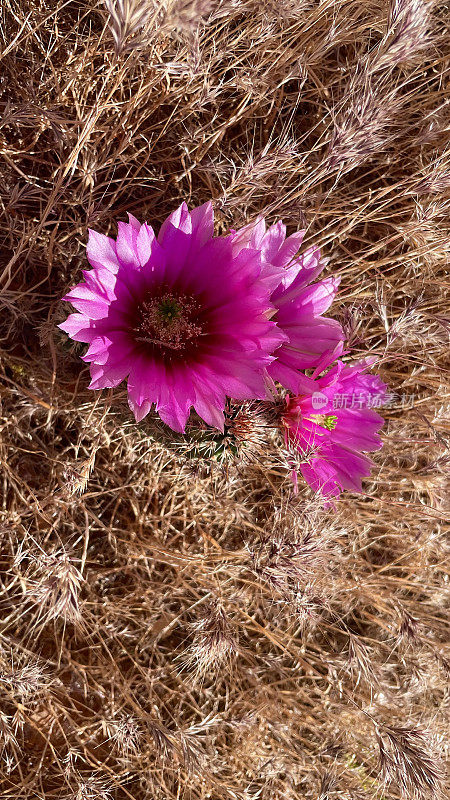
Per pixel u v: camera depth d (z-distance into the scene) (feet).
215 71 1.61
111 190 1.61
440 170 1.51
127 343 1.23
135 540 1.66
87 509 1.65
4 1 1.51
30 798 1.58
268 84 1.54
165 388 1.22
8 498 1.62
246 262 1.22
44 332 1.48
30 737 1.60
